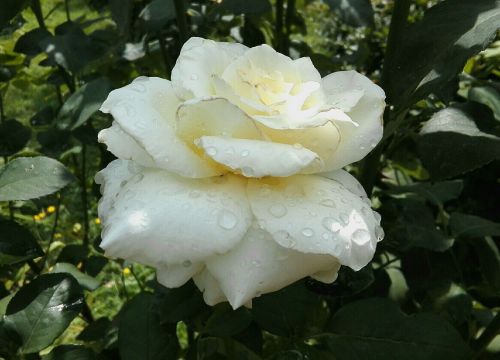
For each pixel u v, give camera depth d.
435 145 0.30
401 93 0.28
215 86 0.22
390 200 0.40
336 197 0.22
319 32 1.15
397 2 0.30
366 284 0.30
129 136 0.23
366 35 0.69
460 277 0.39
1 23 0.34
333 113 0.22
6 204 0.48
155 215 0.21
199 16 0.49
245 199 0.22
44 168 0.30
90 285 0.34
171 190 0.22
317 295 0.31
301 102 0.23
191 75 0.23
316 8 1.23
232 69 0.24
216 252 0.21
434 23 0.28
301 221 0.21
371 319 0.30
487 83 0.41
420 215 0.37
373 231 0.22
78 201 0.86
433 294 0.37
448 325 0.29
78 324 0.69
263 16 0.55
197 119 0.22
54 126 0.39
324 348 0.33
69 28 0.47
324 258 0.22
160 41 0.48
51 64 0.47
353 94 0.24
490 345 0.36
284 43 0.50
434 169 0.30
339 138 0.23
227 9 0.45
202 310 0.29
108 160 0.46
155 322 0.30
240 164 0.21
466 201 0.60
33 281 0.30
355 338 0.30
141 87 0.24
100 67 0.52
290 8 0.48
